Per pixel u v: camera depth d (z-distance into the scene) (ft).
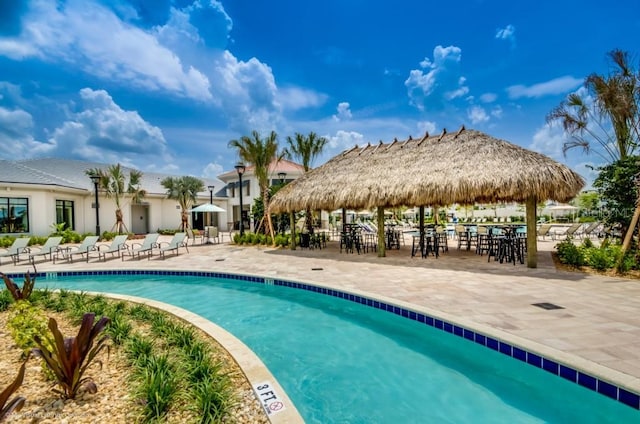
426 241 43.55
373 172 40.68
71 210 78.48
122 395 10.83
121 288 32.53
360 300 22.97
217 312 24.56
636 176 29.43
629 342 13.69
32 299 22.45
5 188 63.52
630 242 30.17
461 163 33.88
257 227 68.28
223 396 10.12
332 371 15.53
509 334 14.67
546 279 26.22
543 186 28.22
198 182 95.25
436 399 13.17
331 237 72.54
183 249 55.72
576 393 11.74
